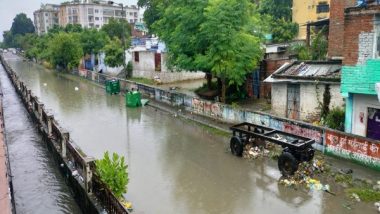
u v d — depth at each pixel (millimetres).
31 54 84875
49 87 38781
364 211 9719
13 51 137500
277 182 11891
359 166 12672
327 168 12531
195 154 15000
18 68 69500
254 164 13594
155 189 11602
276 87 19516
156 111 24297
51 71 59562
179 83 37531
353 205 10062
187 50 23281
